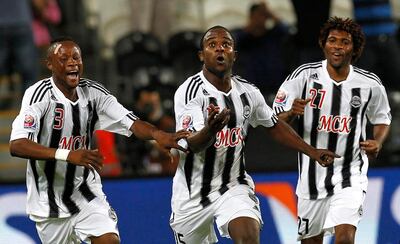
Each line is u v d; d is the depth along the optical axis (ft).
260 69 127.75
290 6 149.69
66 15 141.59
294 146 85.15
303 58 127.03
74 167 83.30
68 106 82.58
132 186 105.29
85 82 84.33
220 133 82.02
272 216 105.40
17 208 105.19
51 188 83.71
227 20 149.07
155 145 116.78
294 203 105.40
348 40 87.25
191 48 136.05
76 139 83.61
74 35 140.77
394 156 119.24
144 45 136.67
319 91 88.43
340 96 88.07
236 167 83.87
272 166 109.50
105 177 105.40
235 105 82.38
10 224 105.09
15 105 127.13
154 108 120.37
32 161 83.05
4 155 123.75
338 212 85.66
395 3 142.51
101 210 83.71
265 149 119.24
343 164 88.28
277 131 85.56
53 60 81.76
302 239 92.17
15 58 126.82
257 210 82.53
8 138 124.77
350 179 87.51
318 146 88.94
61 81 82.33
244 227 80.12
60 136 82.84
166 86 129.08
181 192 84.53
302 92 89.10
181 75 134.82
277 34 128.88
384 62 126.93
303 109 84.99
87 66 138.62
